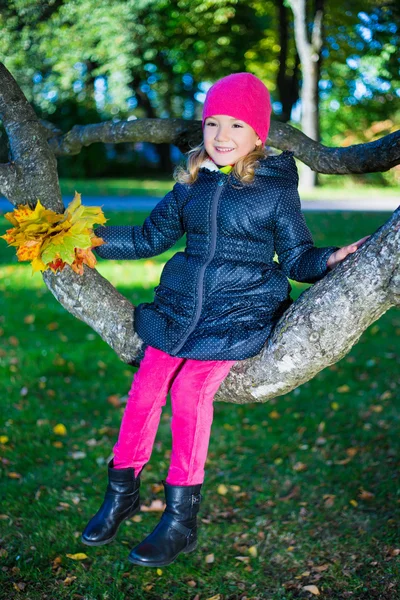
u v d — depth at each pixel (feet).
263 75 77.30
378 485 14.15
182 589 11.20
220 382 7.91
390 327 23.91
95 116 42.55
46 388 18.83
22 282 29.32
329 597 10.86
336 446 15.97
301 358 7.61
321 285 7.51
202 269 7.88
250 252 7.91
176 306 8.02
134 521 13.17
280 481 14.75
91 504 13.55
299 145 9.78
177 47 35.17
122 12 15.16
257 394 8.09
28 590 10.82
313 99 54.49
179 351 7.76
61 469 14.78
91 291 8.91
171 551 7.86
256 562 11.98
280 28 62.18
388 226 7.12
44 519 12.80
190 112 84.58
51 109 18.78
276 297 8.00
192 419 7.80
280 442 16.40
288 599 10.85
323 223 41.27
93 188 62.13
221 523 13.28
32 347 21.54
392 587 10.89
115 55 19.25
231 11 36.04
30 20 13.32
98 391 18.88
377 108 19.12
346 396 18.47
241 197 7.88
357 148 9.18
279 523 13.17
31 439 16.01
